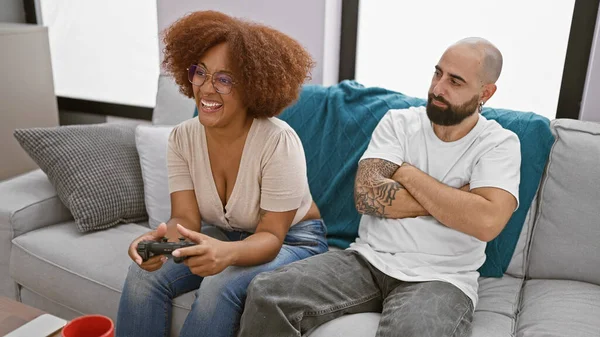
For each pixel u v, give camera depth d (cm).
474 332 132
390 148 154
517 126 158
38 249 168
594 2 177
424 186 144
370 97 181
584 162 152
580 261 153
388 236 150
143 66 269
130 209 184
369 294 142
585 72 184
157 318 139
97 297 156
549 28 188
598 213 150
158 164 185
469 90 140
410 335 119
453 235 143
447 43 206
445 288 134
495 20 195
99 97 288
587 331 129
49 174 182
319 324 134
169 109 212
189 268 135
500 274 159
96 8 271
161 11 239
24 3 287
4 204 175
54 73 296
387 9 213
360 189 152
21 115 255
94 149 183
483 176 141
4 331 114
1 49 240
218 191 150
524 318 140
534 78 195
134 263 146
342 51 224
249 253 136
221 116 136
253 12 219
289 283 132
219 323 130
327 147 180
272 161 141
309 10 207
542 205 158
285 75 138
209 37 133
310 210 163
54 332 112
